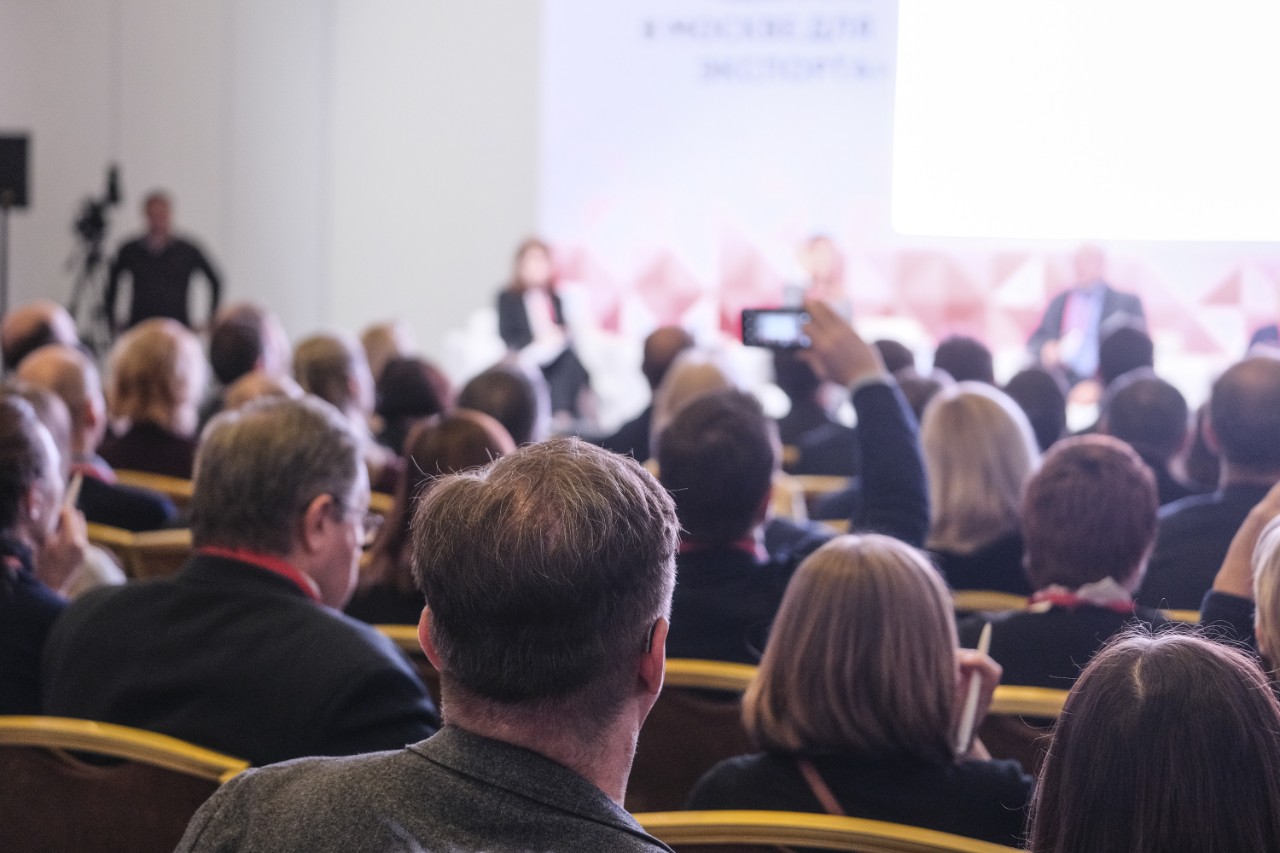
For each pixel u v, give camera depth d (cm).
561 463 129
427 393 482
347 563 236
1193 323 1053
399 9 1227
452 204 1231
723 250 1131
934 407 346
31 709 252
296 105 1243
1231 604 235
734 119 1121
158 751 196
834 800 194
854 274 1112
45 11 1209
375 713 209
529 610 121
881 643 193
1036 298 1089
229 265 1252
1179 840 123
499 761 122
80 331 1209
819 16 1102
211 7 1234
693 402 281
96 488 386
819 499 460
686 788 255
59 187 1223
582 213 1152
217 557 227
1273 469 296
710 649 268
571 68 1143
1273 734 125
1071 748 129
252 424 230
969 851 167
